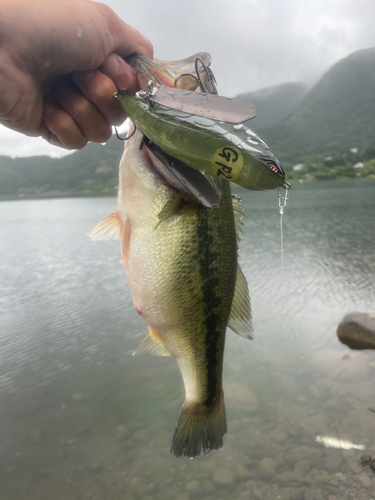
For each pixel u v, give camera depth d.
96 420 3.99
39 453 3.58
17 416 4.14
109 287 8.82
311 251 10.91
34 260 13.05
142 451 3.52
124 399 4.30
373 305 6.15
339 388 4.05
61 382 4.75
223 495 2.96
